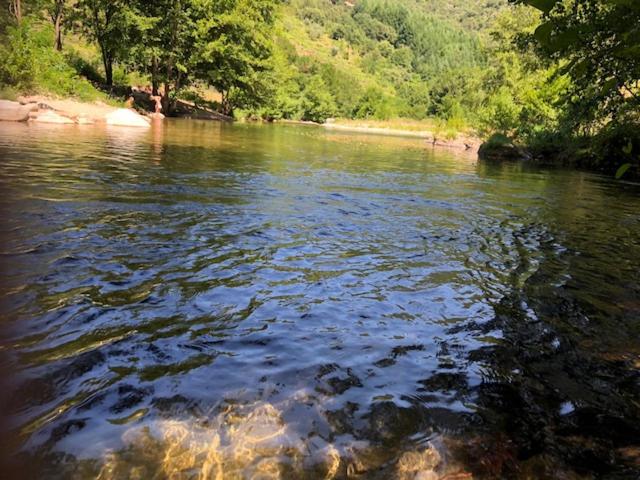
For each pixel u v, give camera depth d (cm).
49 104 1584
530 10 2831
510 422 198
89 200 515
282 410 195
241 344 248
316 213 566
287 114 5244
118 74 2884
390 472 165
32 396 193
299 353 243
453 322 294
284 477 159
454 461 172
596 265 434
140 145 1065
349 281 351
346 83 7012
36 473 154
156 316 270
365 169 1077
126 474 155
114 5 2262
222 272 345
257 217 517
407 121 6291
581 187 1030
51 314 260
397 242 469
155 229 432
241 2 2684
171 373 216
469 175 1130
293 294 318
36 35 1898
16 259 331
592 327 298
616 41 187
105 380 207
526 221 622
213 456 166
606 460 178
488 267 409
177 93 2591
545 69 2114
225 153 1096
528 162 1706
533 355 258
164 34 2430
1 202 474
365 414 197
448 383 225
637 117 746
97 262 340
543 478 167
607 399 219
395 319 293
